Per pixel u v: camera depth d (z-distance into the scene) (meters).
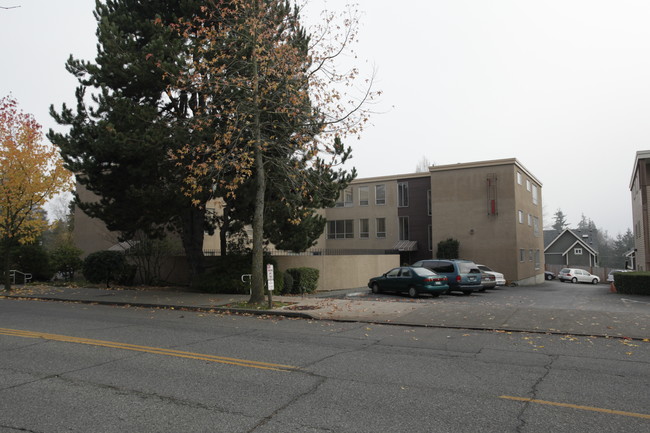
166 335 9.84
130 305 15.71
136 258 25.11
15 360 7.48
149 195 16.28
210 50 15.24
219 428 4.56
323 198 19.02
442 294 23.83
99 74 16.48
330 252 39.06
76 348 8.41
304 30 16.97
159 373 6.65
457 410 5.04
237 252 21.41
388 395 5.58
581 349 8.37
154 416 4.92
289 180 17.14
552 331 10.04
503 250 34.25
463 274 22.91
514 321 11.20
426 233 39.94
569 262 63.94
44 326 10.99
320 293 22.53
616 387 5.90
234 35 15.45
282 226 19.55
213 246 28.67
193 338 9.50
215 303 15.34
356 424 4.64
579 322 10.87
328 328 10.98
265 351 8.20
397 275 21.69
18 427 4.64
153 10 18.03
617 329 10.05
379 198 42.22
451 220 36.22
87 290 20.52
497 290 29.12
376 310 13.50
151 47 15.40
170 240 24.95
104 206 17.88
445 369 6.88
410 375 6.52
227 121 15.69
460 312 12.70
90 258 23.16
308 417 4.84
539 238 44.25
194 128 15.84
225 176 17.30
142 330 10.49
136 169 16.05
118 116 15.77
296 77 15.16
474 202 35.50
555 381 6.20
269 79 15.49
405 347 8.62
